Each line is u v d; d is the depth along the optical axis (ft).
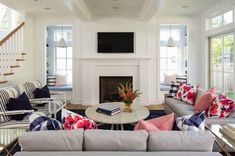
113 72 19.19
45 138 4.85
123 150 4.88
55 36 21.35
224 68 15.80
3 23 21.25
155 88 19.45
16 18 21.15
